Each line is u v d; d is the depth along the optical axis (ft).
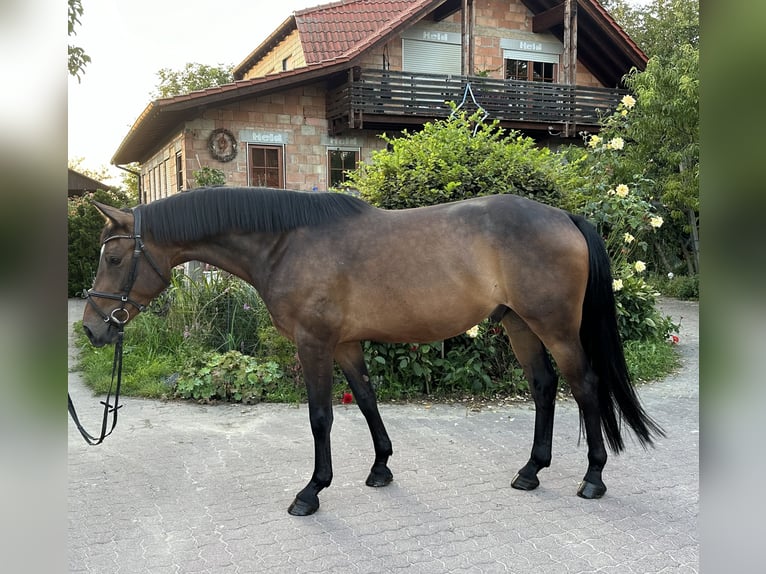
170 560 8.70
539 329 10.29
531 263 10.07
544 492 10.99
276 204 10.37
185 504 10.66
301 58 50.08
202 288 22.59
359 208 10.69
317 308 10.11
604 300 10.57
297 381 18.25
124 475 12.07
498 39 49.83
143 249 10.14
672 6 64.64
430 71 48.42
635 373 19.44
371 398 11.37
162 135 45.19
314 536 9.39
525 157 17.93
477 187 17.35
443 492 11.05
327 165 42.75
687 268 44.19
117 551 8.98
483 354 18.02
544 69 52.08
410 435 14.34
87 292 10.03
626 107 26.89
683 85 32.53
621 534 9.32
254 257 10.45
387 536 9.36
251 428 15.17
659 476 11.67
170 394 18.07
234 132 39.91
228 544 9.16
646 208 21.42
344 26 48.67
